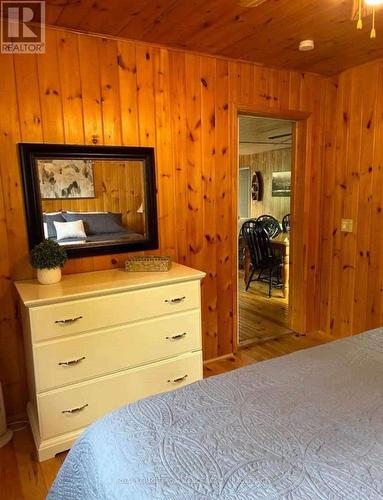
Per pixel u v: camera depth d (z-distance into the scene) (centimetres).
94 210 251
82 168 244
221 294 314
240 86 296
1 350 234
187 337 239
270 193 733
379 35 245
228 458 99
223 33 239
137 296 219
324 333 368
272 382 138
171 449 103
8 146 222
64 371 202
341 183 335
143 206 268
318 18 219
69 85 235
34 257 218
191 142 282
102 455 108
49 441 203
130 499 90
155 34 240
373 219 312
